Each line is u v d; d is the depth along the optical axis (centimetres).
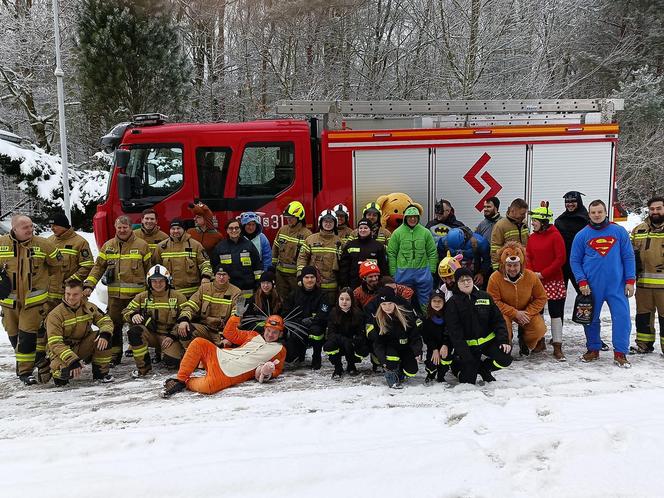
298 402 489
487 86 2097
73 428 436
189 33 2277
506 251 584
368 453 361
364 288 589
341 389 523
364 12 2266
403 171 749
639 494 309
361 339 561
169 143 722
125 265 614
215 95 2298
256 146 729
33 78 1972
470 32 2025
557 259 610
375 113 763
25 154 1373
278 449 380
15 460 369
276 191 734
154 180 729
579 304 584
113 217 733
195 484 325
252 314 636
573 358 612
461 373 525
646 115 2316
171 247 645
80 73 1639
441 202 698
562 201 779
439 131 750
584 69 2592
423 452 360
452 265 535
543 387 516
